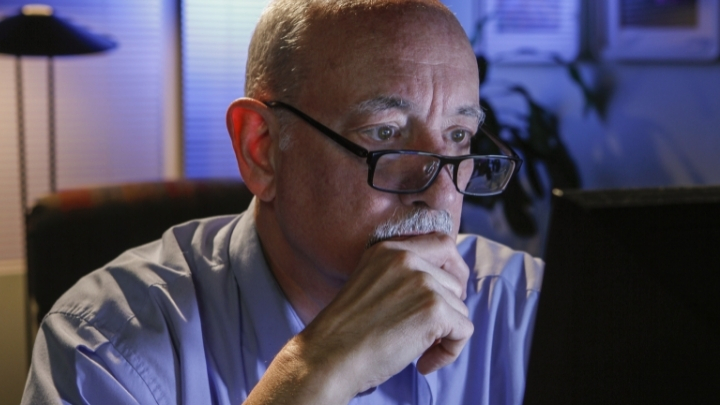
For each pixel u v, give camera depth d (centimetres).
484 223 311
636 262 47
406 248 80
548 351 48
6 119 302
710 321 48
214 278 101
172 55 319
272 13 90
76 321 97
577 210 47
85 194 146
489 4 309
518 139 263
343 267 85
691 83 322
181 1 316
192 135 325
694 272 48
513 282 115
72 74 309
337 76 81
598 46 315
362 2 82
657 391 48
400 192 80
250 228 100
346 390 73
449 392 103
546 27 314
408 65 80
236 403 95
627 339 48
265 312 96
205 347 97
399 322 75
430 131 81
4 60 300
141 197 149
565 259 48
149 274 102
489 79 305
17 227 305
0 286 298
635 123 323
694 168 326
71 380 91
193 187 154
